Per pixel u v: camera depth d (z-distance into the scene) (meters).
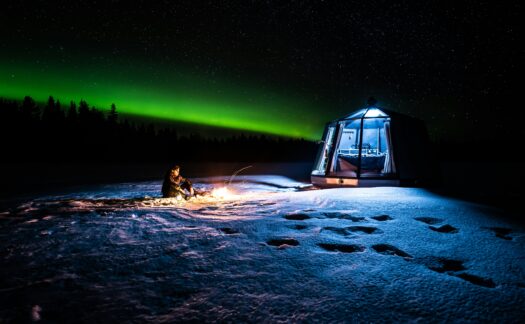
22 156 43.97
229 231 4.59
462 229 4.51
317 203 6.79
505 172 22.19
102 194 11.00
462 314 2.25
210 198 8.80
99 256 3.53
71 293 2.64
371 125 12.91
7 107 47.19
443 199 6.86
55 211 6.47
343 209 5.98
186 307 2.38
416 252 3.57
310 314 2.25
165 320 2.21
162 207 6.85
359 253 3.50
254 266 3.16
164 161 53.22
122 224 5.01
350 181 10.91
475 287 2.65
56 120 50.41
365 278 2.82
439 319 2.19
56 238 4.25
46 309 2.38
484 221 4.95
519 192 9.36
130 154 54.09
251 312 2.29
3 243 4.04
